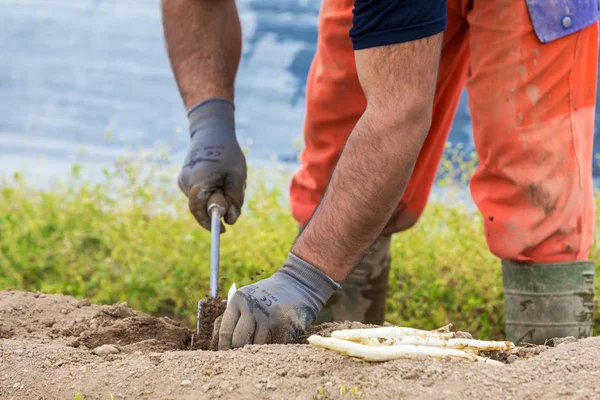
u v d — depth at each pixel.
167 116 12.39
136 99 12.69
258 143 11.58
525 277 4.91
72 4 14.68
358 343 3.76
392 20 3.73
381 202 3.83
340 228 3.89
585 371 3.56
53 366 4.02
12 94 12.80
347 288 6.22
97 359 4.14
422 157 5.65
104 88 12.95
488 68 4.82
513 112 4.77
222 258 7.81
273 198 8.73
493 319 7.43
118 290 7.93
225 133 5.32
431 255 7.75
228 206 5.20
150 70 13.29
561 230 4.77
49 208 9.19
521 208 4.83
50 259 8.53
